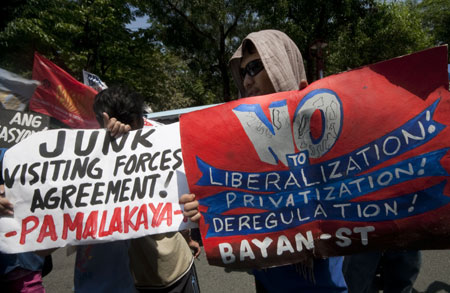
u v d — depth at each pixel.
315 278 1.17
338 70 16.02
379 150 1.08
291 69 1.28
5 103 2.14
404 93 1.07
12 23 8.67
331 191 1.12
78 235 1.25
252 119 1.19
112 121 1.32
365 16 13.49
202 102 18.31
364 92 1.10
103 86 4.34
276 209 1.16
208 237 1.16
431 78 1.05
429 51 1.04
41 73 2.98
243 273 3.15
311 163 1.15
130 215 1.26
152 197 1.27
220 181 1.18
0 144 1.65
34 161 1.30
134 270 1.46
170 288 1.48
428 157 1.05
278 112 1.18
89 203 1.27
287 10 12.73
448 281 2.64
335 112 1.12
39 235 1.25
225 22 13.34
